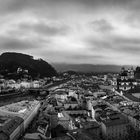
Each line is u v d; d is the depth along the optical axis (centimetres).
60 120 16712
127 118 17612
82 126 15050
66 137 11231
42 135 12762
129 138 14550
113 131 14762
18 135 14788
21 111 18800
